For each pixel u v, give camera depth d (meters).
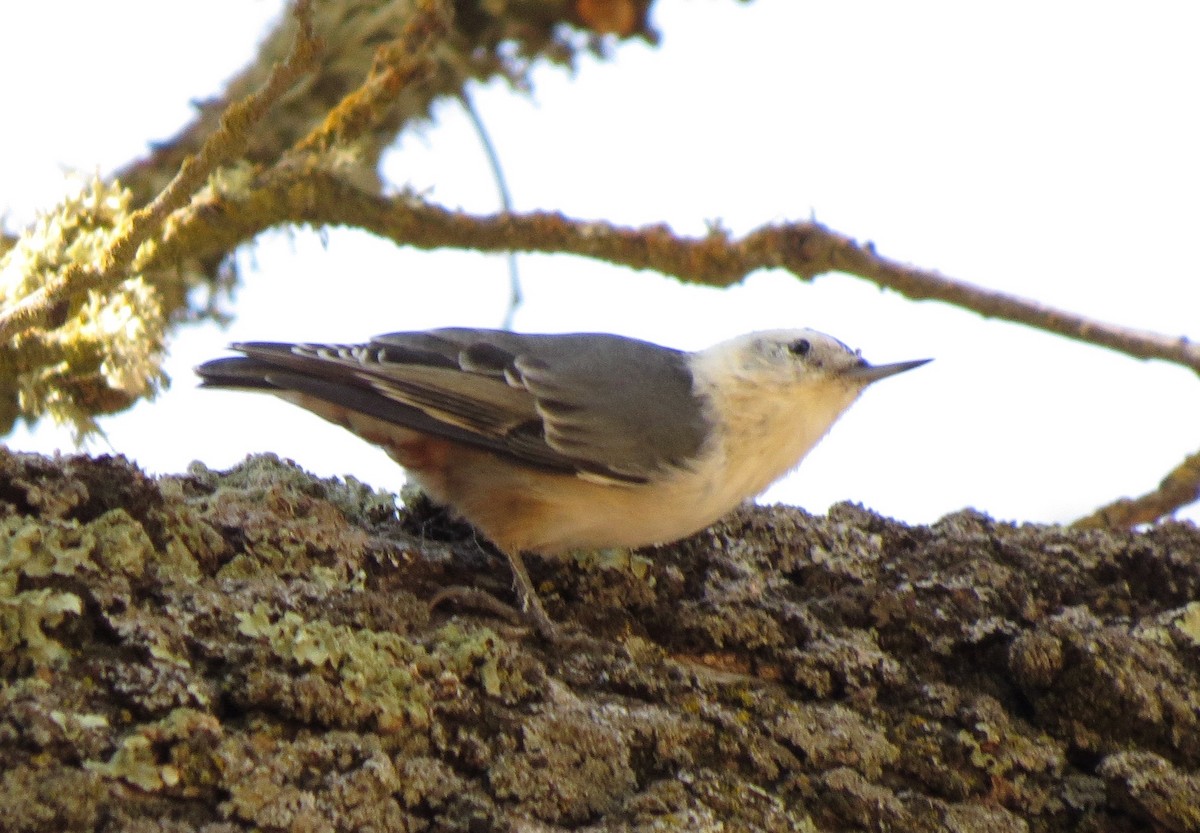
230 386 7.25
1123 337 9.41
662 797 5.51
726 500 7.39
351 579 6.07
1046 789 6.31
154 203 6.96
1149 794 6.16
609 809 5.45
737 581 6.96
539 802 5.34
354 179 8.67
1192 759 6.48
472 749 5.37
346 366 7.33
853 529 7.33
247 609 5.43
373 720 5.22
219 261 9.99
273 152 10.89
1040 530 7.43
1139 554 7.30
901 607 6.88
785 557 7.16
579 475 7.23
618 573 6.94
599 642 6.34
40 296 7.09
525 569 6.90
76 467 5.58
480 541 7.39
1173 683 6.67
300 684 5.13
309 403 7.55
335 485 7.18
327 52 10.84
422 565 6.46
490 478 7.23
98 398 8.09
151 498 5.66
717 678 6.34
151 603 5.31
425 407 7.30
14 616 4.94
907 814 5.93
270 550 5.95
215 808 4.74
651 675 6.17
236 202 8.20
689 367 7.96
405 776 5.13
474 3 11.23
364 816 4.95
